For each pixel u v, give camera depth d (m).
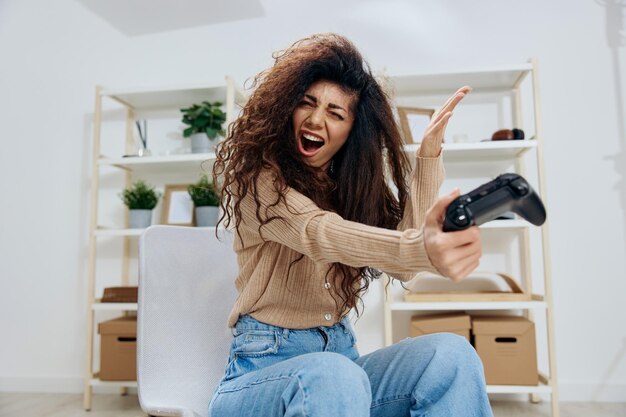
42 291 2.78
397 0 2.75
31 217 2.83
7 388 2.72
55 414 2.29
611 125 2.54
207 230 1.28
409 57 2.71
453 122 2.63
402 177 1.13
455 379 0.89
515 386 2.14
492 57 2.65
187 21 2.81
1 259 2.82
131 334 2.35
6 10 2.99
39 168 2.86
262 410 0.82
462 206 0.60
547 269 2.20
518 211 0.64
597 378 2.43
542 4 2.64
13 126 2.91
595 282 2.47
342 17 2.77
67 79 2.90
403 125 2.41
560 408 2.30
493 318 2.31
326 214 0.79
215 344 1.19
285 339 0.96
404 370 0.93
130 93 2.56
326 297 0.99
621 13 2.59
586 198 2.51
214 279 1.25
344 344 1.04
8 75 2.95
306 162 1.00
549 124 2.57
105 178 2.78
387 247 0.69
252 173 0.90
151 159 2.48
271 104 0.95
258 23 2.80
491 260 2.55
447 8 2.71
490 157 2.56
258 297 0.98
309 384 0.75
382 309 2.54
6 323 2.78
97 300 2.54
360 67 1.04
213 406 0.93
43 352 2.74
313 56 0.99
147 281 1.12
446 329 2.22
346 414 0.73
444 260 0.61
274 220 0.85
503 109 2.60
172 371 1.10
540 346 2.46
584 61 2.59
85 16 2.92
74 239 2.79
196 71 2.82
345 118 1.02
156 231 1.17
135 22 2.82
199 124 2.52
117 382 2.34
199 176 2.74
